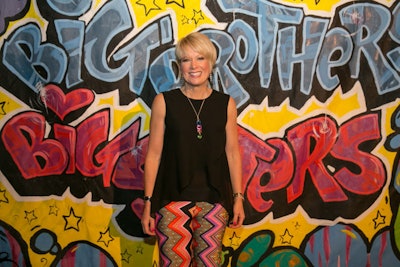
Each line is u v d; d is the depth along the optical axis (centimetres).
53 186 263
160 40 261
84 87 259
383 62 272
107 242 267
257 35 265
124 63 260
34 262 264
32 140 260
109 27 258
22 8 254
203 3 261
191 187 220
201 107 223
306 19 266
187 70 219
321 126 272
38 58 257
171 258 218
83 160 262
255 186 272
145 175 225
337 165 274
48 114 259
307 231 276
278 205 273
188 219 220
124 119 263
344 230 277
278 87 268
